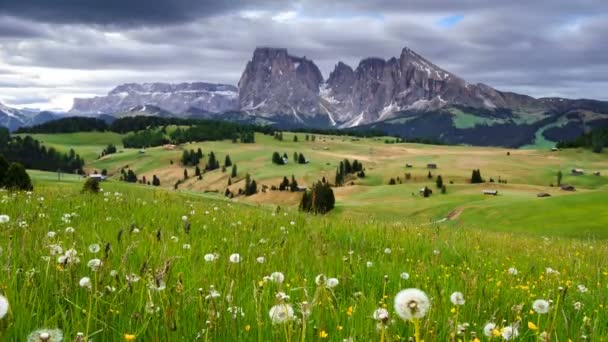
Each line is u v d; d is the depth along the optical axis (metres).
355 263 8.10
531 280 8.39
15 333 3.57
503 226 81.31
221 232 10.79
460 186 193.50
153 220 11.51
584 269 10.89
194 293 5.07
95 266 4.89
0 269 4.93
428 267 8.69
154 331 3.91
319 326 4.16
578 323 5.31
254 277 6.36
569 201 88.50
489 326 4.23
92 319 3.98
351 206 131.75
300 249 9.09
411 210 122.38
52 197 15.23
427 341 4.18
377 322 4.21
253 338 4.08
